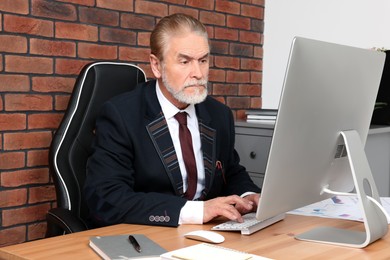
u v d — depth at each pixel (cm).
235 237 143
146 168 178
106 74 210
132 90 200
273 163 130
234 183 199
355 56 143
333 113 141
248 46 335
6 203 232
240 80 331
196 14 301
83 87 206
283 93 125
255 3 338
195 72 174
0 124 227
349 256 130
